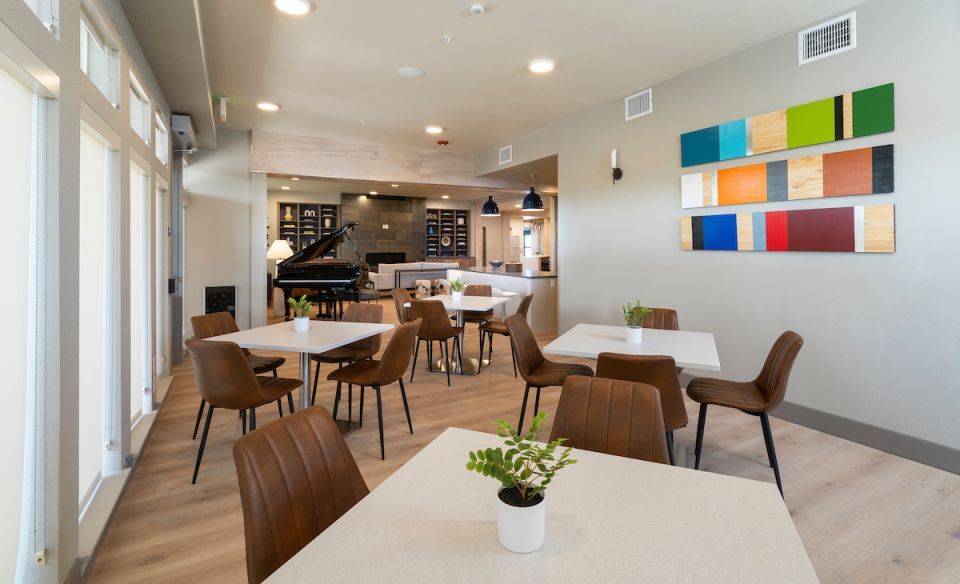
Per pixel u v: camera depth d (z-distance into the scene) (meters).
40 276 1.60
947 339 2.88
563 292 5.92
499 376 4.94
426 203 14.84
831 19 3.34
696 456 2.68
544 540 0.96
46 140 1.62
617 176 5.05
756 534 0.98
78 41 1.84
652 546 0.94
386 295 11.82
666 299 4.64
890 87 3.04
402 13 3.28
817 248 3.45
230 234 6.50
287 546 1.19
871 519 2.31
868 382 3.24
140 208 3.58
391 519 1.05
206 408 3.93
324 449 1.36
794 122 3.54
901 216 3.04
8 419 1.51
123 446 2.68
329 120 5.91
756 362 3.92
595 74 4.41
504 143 7.04
